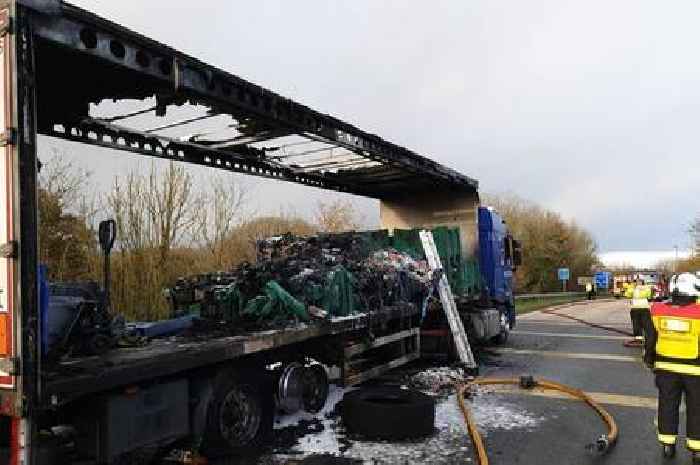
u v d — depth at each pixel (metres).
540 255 52.44
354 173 10.27
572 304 32.28
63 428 3.94
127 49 4.12
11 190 3.31
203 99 4.95
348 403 6.08
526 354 11.91
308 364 6.46
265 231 15.84
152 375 4.16
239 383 5.26
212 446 5.03
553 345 13.31
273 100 5.58
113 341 4.81
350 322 6.93
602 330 16.64
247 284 6.53
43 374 3.58
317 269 7.06
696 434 5.18
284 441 5.74
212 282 6.94
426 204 12.45
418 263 9.75
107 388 3.80
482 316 11.48
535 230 53.12
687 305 5.38
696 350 5.22
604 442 5.48
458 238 11.25
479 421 6.58
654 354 5.54
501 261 13.21
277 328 6.03
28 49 3.41
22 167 3.33
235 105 5.17
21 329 3.27
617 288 41.53
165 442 4.39
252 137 6.83
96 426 3.89
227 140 7.06
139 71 4.21
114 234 4.91
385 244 10.56
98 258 11.59
